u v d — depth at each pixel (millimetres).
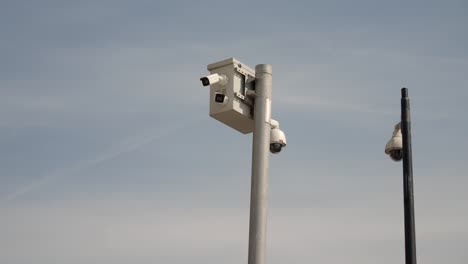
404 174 15531
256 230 13000
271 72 13992
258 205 13141
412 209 15320
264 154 13461
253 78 13945
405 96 15898
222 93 13602
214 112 13688
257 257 12844
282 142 14656
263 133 13586
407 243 15172
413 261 15062
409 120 15781
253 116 13922
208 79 13375
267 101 13781
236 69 13688
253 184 13305
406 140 15664
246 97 13805
